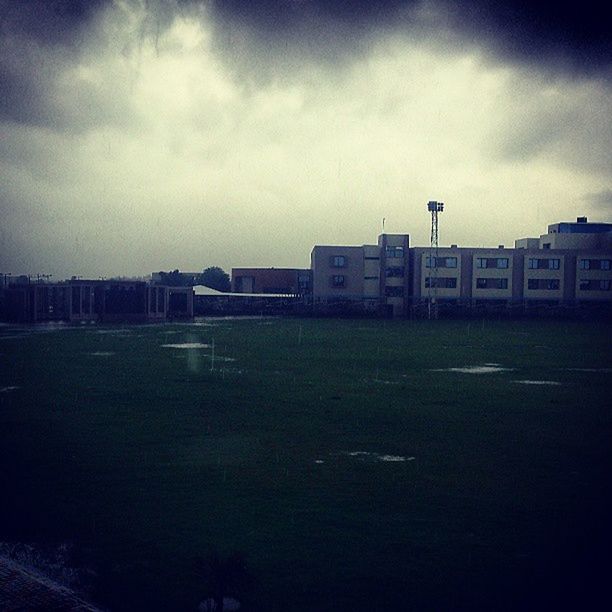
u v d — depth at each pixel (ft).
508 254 252.01
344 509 31.94
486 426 52.39
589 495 34.30
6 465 39.81
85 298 222.07
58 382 75.51
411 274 257.96
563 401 64.85
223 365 93.97
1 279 245.24
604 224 271.08
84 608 21.36
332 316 255.50
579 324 219.00
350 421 54.24
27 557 26.22
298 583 24.00
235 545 27.43
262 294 304.71
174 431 49.83
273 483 36.24
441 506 32.45
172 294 255.91
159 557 26.27
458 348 124.67
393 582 24.12
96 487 35.37
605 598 22.99
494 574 24.80
